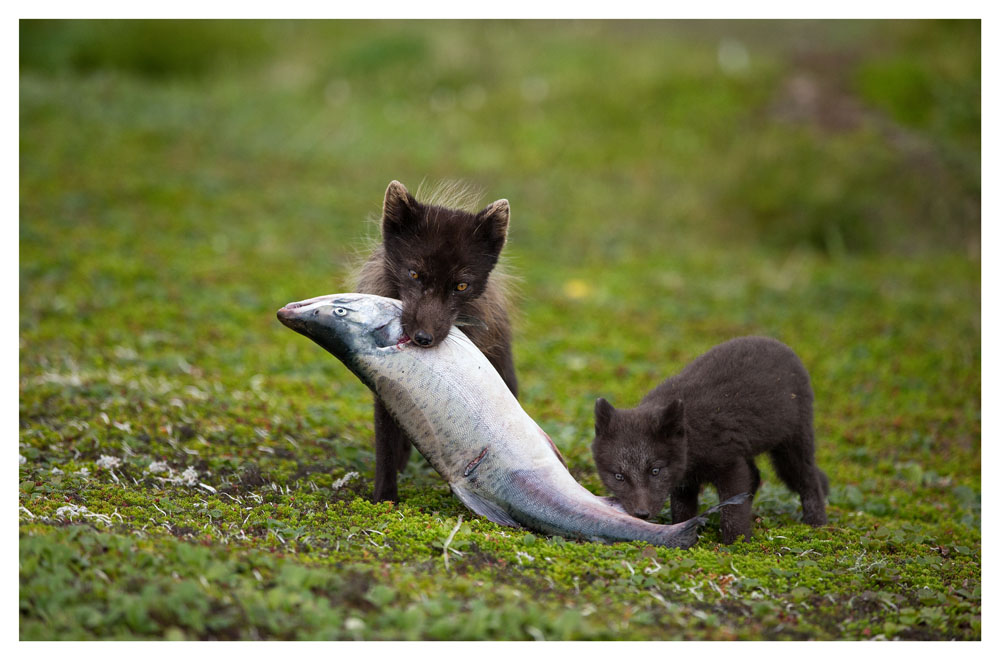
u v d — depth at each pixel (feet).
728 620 37.14
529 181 132.16
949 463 65.10
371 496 49.73
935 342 87.92
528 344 85.20
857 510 55.67
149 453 52.65
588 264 109.60
